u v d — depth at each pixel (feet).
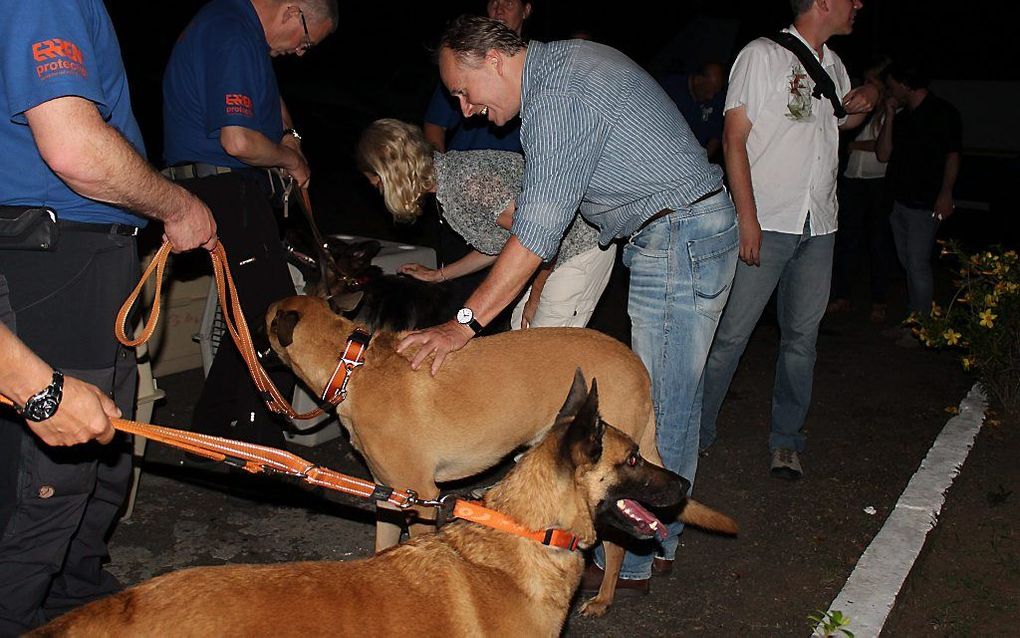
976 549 15.42
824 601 13.82
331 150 58.85
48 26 8.07
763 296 16.55
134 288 10.03
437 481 13.52
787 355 17.69
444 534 9.37
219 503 16.06
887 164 27.30
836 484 17.93
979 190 43.96
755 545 15.52
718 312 12.96
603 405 12.96
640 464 10.02
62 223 9.13
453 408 12.77
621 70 11.76
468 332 11.92
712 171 12.53
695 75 30.07
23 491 9.60
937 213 25.70
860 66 58.85
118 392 10.85
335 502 16.30
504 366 13.00
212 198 14.53
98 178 8.39
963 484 17.69
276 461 8.91
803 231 16.39
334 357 12.96
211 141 14.92
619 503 9.94
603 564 13.88
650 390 13.21
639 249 12.78
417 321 15.06
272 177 15.88
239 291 15.07
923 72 25.54
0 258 9.00
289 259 16.69
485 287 11.81
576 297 15.11
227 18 14.61
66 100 8.08
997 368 21.40
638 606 13.65
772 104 15.83
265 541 14.89
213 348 17.99
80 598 11.44
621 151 11.86
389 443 12.78
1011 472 18.22
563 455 9.28
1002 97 46.34
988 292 21.86
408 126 13.88
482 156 14.20
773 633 13.00
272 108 15.26
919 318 22.63
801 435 18.28
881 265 29.25
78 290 9.38
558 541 9.44
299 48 15.79
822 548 15.44
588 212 13.07
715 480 17.99
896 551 14.55
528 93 11.73
